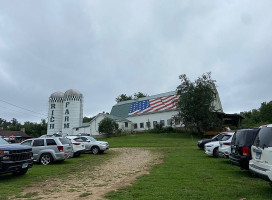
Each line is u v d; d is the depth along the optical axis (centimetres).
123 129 5366
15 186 793
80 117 6103
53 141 1370
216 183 769
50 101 6253
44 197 649
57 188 762
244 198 599
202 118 4275
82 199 618
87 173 1046
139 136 4575
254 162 700
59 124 6162
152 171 1023
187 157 1543
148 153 1945
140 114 5619
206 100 4378
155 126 5156
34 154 1352
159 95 6112
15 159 905
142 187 722
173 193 646
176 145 2758
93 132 5412
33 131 8388
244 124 5528
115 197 621
